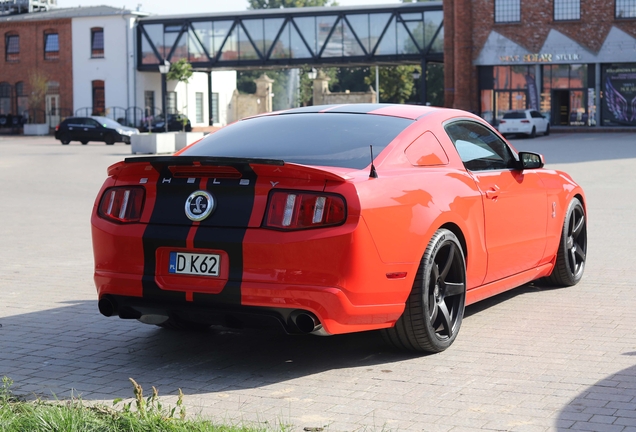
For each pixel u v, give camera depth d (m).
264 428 3.59
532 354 4.88
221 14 51.53
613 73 44.00
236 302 4.39
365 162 4.70
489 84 45.94
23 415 3.61
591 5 43.78
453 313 5.10
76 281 7.43
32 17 57.00
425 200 4.79
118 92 54.47
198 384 4.41
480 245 5.33
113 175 4.84
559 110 45.19
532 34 44.72
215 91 61.88
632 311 5.97
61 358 4.97
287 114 5.54
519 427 3.67
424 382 4.38
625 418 3.77
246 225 4.38
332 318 4.33
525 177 6.02
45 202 14.61
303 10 49.47
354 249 4.29
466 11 45.50
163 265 4.57
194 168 4.52
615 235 9.81
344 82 97.38
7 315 6.11
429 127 5.25
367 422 3.76
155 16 53.34
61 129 42.03
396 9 47.84
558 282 6.84
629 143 32.88
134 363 4.85
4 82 58.34
